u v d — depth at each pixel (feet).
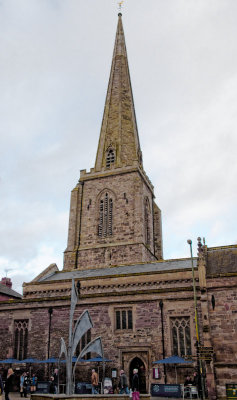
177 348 114.93
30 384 113.39
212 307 111.55
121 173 209.36
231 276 112.98
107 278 143.13
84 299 128.47
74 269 183.83
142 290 123.24
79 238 203.62
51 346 126.52
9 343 131.95
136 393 75.46
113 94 247.09
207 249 139.95
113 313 124.16
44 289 151.23
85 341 123.75
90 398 73.20
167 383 109.70
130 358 117.70
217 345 107.04
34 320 132.16
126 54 269.03
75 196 213.66
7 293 228.84
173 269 135.44
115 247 190.90
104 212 205.05
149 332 118.11
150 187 230.07
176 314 117.29
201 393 99.45
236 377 101.50
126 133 232.53
